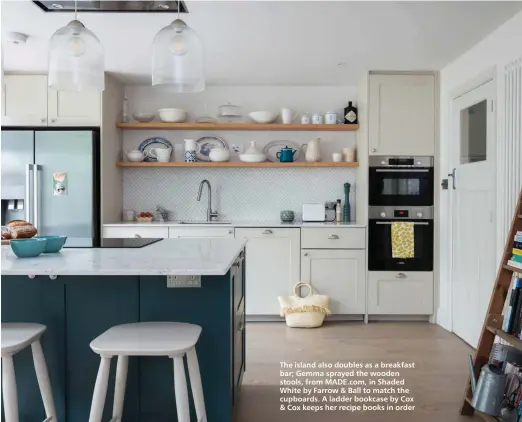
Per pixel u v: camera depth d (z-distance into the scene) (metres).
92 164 4.28
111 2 2.74
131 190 4.96
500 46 3.20
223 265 1.87
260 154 4.68
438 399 2.75
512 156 2.96
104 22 3.12
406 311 4.43
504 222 3.06
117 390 2.00
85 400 2.12
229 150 4.95
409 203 4.43
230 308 2.13
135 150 4.79
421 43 3.57
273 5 2.85
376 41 3.53
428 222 4.41
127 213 4.82
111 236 4.38
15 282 2.12
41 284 2.12
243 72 4.40
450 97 4.14
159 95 4.92
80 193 4.27
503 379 2.35
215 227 4.39
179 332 1.86
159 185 4.96
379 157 4.44
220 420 2.11
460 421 2.48
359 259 4.41
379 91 4.41
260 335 4.02
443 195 4.30
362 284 4.41
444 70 4.31
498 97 3.18
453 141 4.08
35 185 4.22
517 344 2.24
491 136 3.29
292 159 4.77
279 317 4.52
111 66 4.18
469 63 3.74
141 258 2.11
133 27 3.22
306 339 3.91
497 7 2.87
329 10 2.93
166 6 2.81
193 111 4.94
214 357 2.12
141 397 2.13
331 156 4.94
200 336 2.12
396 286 4.43
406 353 3.55
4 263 1.95
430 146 4.41
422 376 3.09
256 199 4.98
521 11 2.92
